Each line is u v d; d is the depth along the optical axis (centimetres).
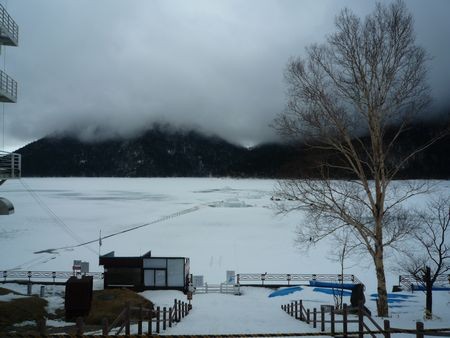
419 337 885
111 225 6681
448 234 4409
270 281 3272
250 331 1369
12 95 1933
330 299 2516
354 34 1927
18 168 1884
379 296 1759
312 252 4284
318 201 2055
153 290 2681
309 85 1877
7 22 1909
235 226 6531
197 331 1373
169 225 6712
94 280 3025
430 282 1906
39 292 2353
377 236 1778
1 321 1553
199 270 3666
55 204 10769
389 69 1702
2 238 5306
